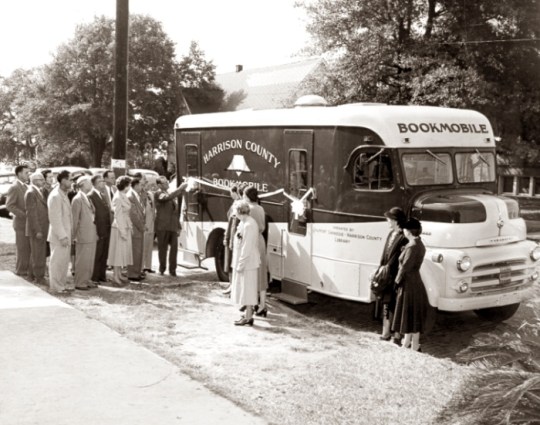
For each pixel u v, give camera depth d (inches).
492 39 975.6
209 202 494.6
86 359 287.9
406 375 283.7
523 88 1015.0
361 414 237.1
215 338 340.2
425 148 364.5
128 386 256.8
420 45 970.7
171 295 430.6
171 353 301.1
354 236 368.2
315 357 313.7
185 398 246.1
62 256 424.5
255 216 388.2
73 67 2032.5
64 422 221.6
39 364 280.1
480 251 339.9
